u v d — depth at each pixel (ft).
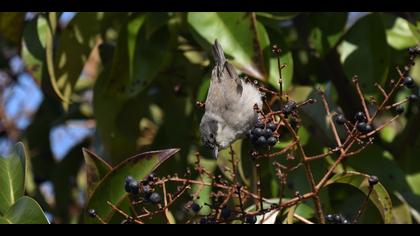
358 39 36.17
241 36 34.40
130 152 39.40
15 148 28.96
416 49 27.71
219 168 35.29
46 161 45.14
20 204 26.22
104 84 38.47
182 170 37.83
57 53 37.42
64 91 37.60
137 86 36.99
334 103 36.32
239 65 33.96
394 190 34.94
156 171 37.93
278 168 29.01
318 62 39.73
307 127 34.94
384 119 39.68
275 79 34.73
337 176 30.83
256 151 28.43
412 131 38.37
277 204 28.68
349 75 35.81
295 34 42.22
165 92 39.99
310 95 35.29
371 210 33.94
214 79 32.89
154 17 36.76
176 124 39.32
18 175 28.45
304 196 28.12
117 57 36.94
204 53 39.75
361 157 35.35
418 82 44.93
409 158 37.76
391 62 38.01
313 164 33.76
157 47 37.40
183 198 36.22
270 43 35.76
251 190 34.12
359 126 27.66
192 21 35.06
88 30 37.81
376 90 35.53
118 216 30.83
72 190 44.88
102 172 30.04
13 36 40.50
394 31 38.24
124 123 39.17
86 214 29.66
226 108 32.17
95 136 41.93
